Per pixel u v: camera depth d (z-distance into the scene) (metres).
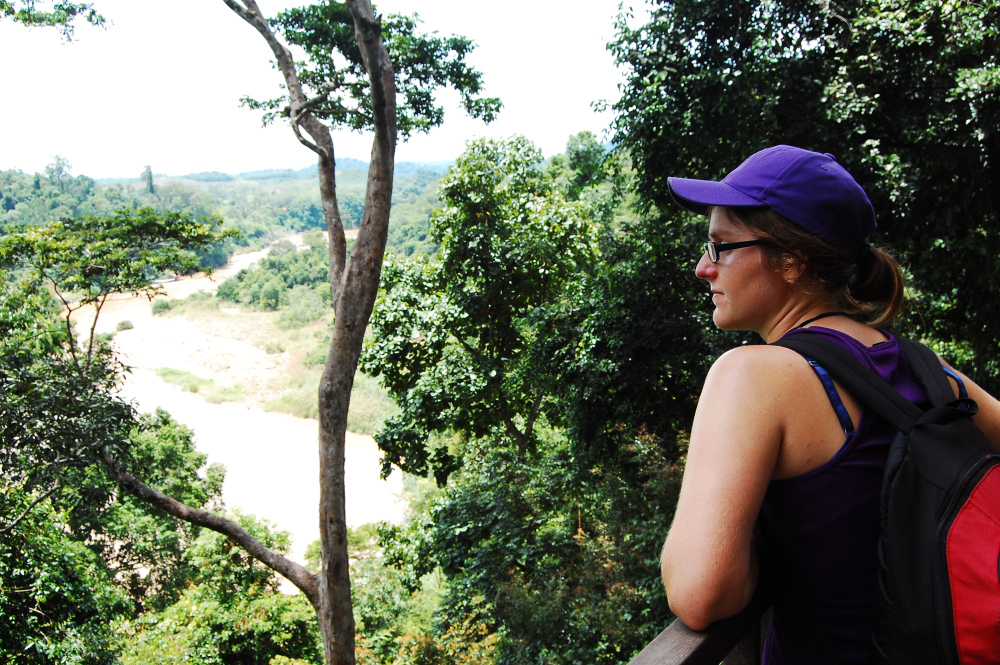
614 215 24.08
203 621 17.31
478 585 12.34
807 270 0.81
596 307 12.08
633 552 9.55
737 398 0.72
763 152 0.86
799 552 0.74
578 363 12.31
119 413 11.15
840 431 0.71
